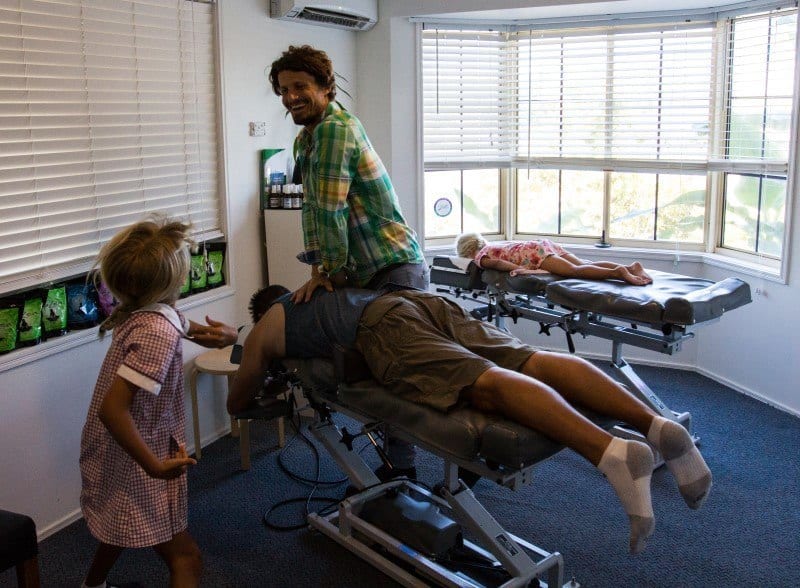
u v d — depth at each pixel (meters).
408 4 4.39
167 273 2.10
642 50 4.54
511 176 5.04
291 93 2.50
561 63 4.70
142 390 2.06
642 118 4.61
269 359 2.55
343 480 3.29
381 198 2.59
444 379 2.16
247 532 2.89
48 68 2.82
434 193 4.94
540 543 2.80
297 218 3.83
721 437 3.67
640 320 3.09
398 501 2.68
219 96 3.62
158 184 3.38
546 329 3.61
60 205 2.93
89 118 3.00
